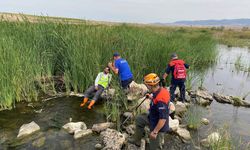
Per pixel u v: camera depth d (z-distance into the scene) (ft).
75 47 29.40
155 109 14.55
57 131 20.22
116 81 28.37
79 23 36.99
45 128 20.61
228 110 27.20
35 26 33.35
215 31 163.94
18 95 25.52
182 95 28.45
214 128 21.88
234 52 84.28
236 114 25.99
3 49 24.86
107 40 32.91
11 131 19.72
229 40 124.47
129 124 21.71
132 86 28.76
